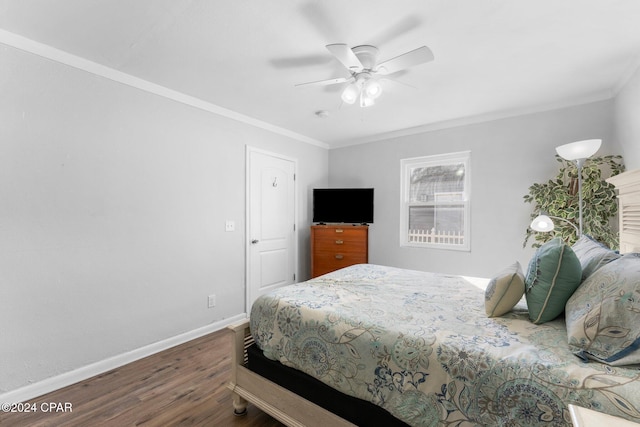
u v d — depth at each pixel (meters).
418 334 1.23
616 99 2.46
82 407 1.74
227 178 3.05
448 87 2.47
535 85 2.43
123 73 2.22
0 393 1.71
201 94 2.64
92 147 2.08
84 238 2.05
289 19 1.62
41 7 1.50
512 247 3.04
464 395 1.03
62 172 1.94
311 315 1.51
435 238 3.61
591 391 0.85
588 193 2.38
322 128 3.69
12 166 1.75
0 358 1.71
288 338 1.55
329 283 2.08
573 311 1.15
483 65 2.11
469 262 3.31
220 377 2.07
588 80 2.34
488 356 1.04
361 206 3.92
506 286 1.38
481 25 1.66
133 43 1.84
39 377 1.84
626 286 1.00
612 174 2.38
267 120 3.38
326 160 4.46
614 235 2.35
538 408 0.90
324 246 3.88
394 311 1.52
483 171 3.21
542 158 2.88
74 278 2.00
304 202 4.13
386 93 2.59
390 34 1.74
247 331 1.82
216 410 1.73
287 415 1.50
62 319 1.94
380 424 1.21
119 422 1.62
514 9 1.53
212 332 2.90
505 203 3.08
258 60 2.05
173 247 2.58
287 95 2.66
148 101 2.40
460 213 3.44
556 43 1.83
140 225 2.35
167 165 2.54
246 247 3.27
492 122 3.15
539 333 1.20
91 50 1.92
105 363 2.14
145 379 2.04
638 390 0.82
